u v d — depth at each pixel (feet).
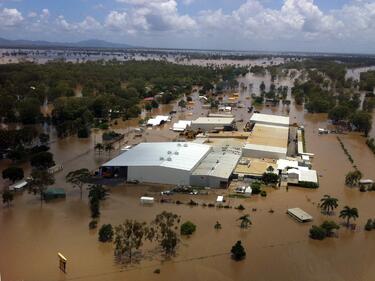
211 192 403.75
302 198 396.78
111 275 260.42
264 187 419.95
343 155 558.97
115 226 324.39
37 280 253.44
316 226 321.93
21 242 298.97
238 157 485.97
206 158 476.95
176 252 289.94
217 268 272.31
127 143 593.83
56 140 603.67
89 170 464.65
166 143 514.27
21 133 533.14
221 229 326.65
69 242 300.81
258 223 339.77
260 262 281.33
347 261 286.66
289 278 264.31
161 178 424.46
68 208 361.10
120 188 412.16
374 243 312.91
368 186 430.20
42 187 376.27
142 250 291.58
